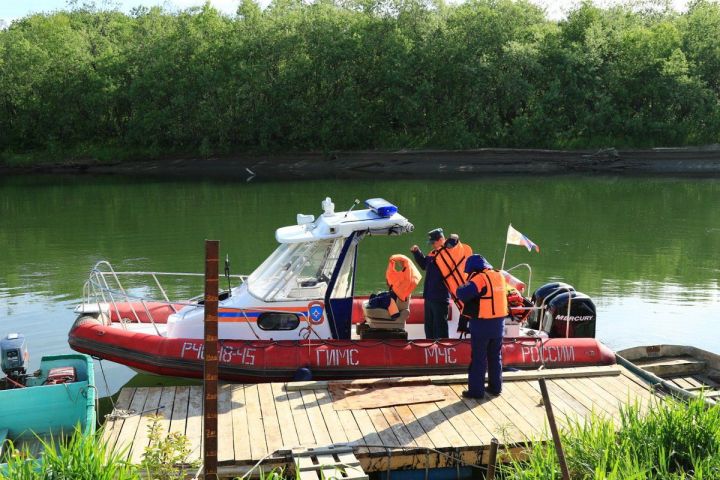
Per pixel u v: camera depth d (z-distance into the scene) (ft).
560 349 26.37
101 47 166.40
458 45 138.72
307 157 138.82
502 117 144.25
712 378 26.71
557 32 147.64
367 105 143.74
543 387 14.71
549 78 140.56
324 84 144.56
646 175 118.83
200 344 25.46
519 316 27.55
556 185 104.37
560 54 138.00
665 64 135.03
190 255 52.24
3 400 21.68
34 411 21.88
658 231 62.90
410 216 71.92
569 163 128.47
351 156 137.39
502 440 19.80
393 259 26.61
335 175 123.85
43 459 14.98
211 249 13.53
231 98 140.67
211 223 68.49
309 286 26.61
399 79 138.10
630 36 140.97
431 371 25.43
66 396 22.07
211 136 140.56
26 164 143.33
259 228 65.05
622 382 24.47
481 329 22.41
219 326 26.20
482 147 137.69
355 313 30.04
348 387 23.72
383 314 26.61
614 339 33.45
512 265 49.06
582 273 46.50
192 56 143.33
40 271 47.29
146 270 47.32
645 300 40.01
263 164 137.28
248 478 18.52
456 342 25.88
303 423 21.07
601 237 59.82
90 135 152.25
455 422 21.17
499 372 23.17
